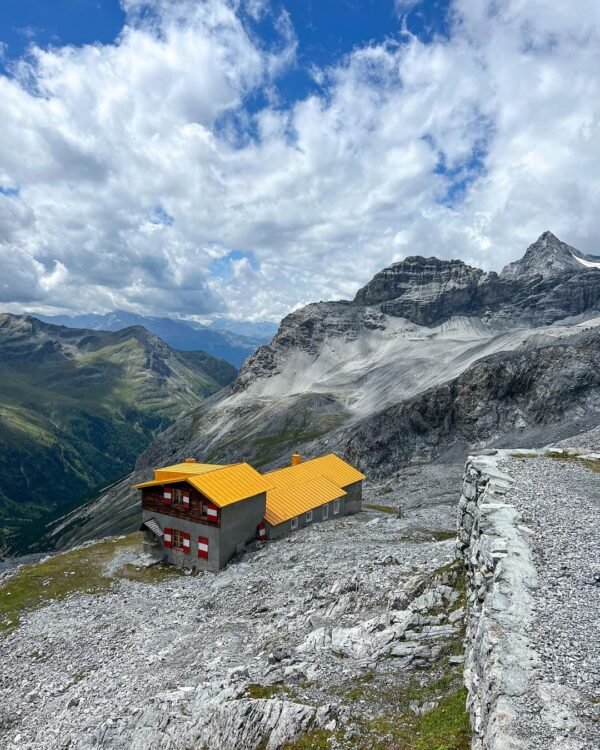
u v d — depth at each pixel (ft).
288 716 62.49
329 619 96.78
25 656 126.21
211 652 99.50
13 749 89.56
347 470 238.07
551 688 40.88
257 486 183.93
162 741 71.00
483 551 64.90
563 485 86.12
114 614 142.61
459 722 50.75
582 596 52.95
